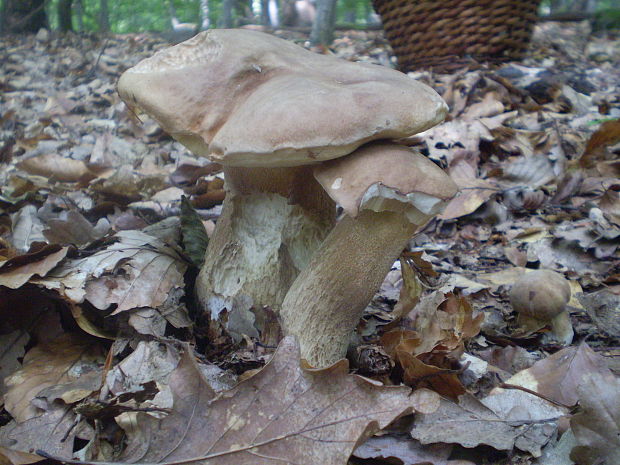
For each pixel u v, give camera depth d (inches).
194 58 9.4
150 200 18.4
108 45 56.2
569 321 11.9
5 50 47.8
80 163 19.4
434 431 8.1
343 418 7.6
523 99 28.5
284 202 10.2
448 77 28.5
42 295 10.4
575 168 20.4
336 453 7.3
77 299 9.6
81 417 8.3
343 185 8.1
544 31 61.6
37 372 9.5
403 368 9.5
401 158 8.2
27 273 9.7
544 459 7.9
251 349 9.9
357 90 8.4
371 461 7.9
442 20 30.1
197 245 12.4
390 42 33.6
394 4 31.1
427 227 18.4
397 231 8.8
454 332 10.2
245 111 8.4
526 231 17.8
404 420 8.4
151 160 23.8
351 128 7.9
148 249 11.3
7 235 14.5
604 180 20.4
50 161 19.2
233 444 7.4
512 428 8.4
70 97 33.1
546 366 9.8
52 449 7.9
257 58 9.3
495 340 11.9
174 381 7.7
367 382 7.8
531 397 9.3
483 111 25.5
